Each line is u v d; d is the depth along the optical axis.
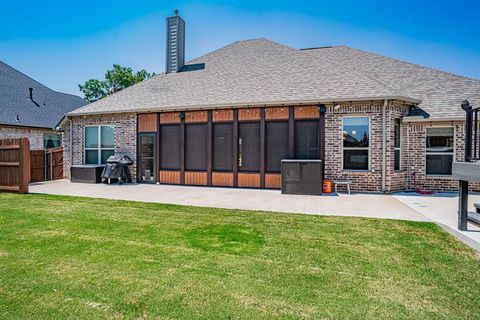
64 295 2.93
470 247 4.40
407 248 4.34
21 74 22.03
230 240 4.67
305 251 4.19
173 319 2.54
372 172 9.89
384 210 7.09
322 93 10.40
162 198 8.77
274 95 10.92
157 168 12.41
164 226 5.52
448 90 11.02
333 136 10.20
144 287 3.09
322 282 3.24
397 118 10.16
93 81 37.12
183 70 14.98
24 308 2.69
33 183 12.70
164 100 12.58
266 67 13.19
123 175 12.48
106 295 2.93
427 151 10.24
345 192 9.95
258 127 10.99
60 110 21.31
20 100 19.31
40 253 4.07
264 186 10.89
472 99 10.30
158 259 3.87
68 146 14.66
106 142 13.49
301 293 2.99
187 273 3.44
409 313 2.65
